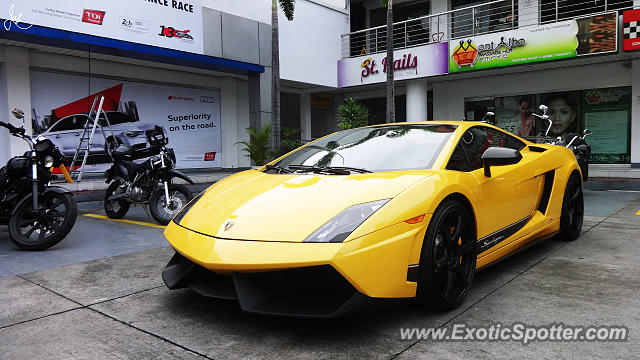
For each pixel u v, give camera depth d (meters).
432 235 2.14
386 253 1.95
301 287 2.01
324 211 2.05
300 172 2.67
